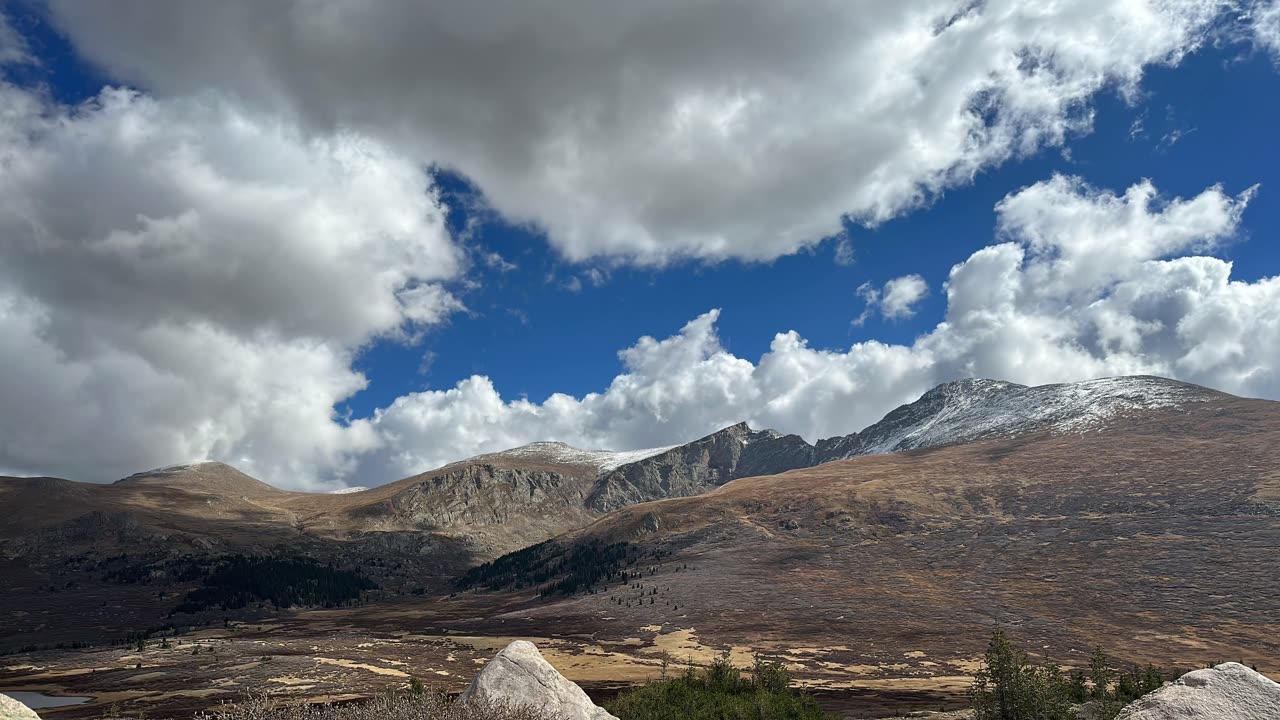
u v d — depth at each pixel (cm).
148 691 13412
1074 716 3506
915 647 15300
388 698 1074
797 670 13838
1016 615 16700
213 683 13562
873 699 10169
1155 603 16100
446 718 1051
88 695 13650
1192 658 12900
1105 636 14688
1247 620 14475
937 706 8869
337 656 16362
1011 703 3509
